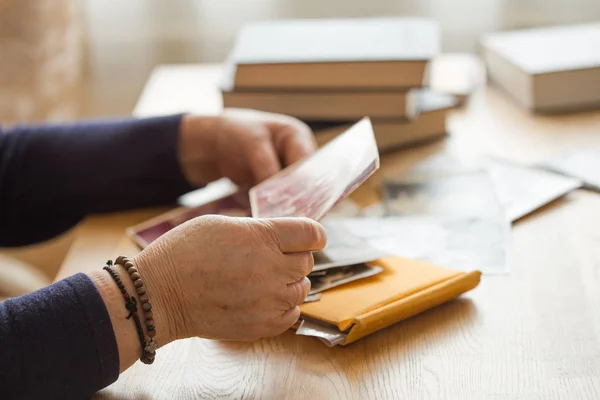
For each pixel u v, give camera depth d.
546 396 0.63
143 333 0.67
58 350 0.64
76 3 1.81
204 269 0.68
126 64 1.94
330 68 1.12
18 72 1.72
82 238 0.97
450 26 1.81
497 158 1.08
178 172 1.04
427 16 1.81
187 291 0.68
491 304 0.76
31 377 0.63
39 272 2.09
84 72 1.95
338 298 0.74
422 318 0.75
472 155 1.11
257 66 1.14
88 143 1.06
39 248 2.07
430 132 1.18
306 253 0.71
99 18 1.90
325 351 0.71
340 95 1.14
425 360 0.69
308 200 0.79
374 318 0.71
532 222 0.92
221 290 0.68
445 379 0.66
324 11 1.84
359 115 1.14
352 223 0.93
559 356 0.68
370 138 0.79
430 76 1.21
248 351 0.72
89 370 0.65
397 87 1.11
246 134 1.01
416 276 0.77
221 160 1.04
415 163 1.10
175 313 0.69
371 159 0.75
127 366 0.67
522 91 1.28
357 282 0.77
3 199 1.06
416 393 0.64
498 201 0.95
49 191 1.05
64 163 1.05
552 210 0.94
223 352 0.72
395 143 1.16
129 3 1.88
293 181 0.87
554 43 1.36
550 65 1.25
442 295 0.75
